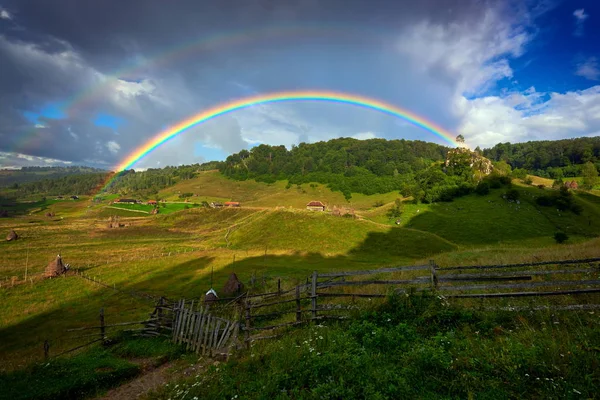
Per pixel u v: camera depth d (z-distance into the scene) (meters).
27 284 42.75
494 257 23.52
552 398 4.93
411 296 9.80
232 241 81.56
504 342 6.85
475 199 119.62
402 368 6.22
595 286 9.60
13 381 11.06
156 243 86.88
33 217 164.75
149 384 10.77
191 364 11.80
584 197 123.25
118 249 75.31
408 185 150.62
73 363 12.64
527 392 5.23
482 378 5.65
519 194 120.06
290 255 61.50
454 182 133.00
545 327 7.35
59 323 28.30
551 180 159.38
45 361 13.50
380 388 5.67
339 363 6.59
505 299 10.04
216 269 46.78
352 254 64.94
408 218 108.00
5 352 22.31
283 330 11.12
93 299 35.84
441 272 18.98
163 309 18.06
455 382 5.66
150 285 40.00
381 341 7.52
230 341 11.55
